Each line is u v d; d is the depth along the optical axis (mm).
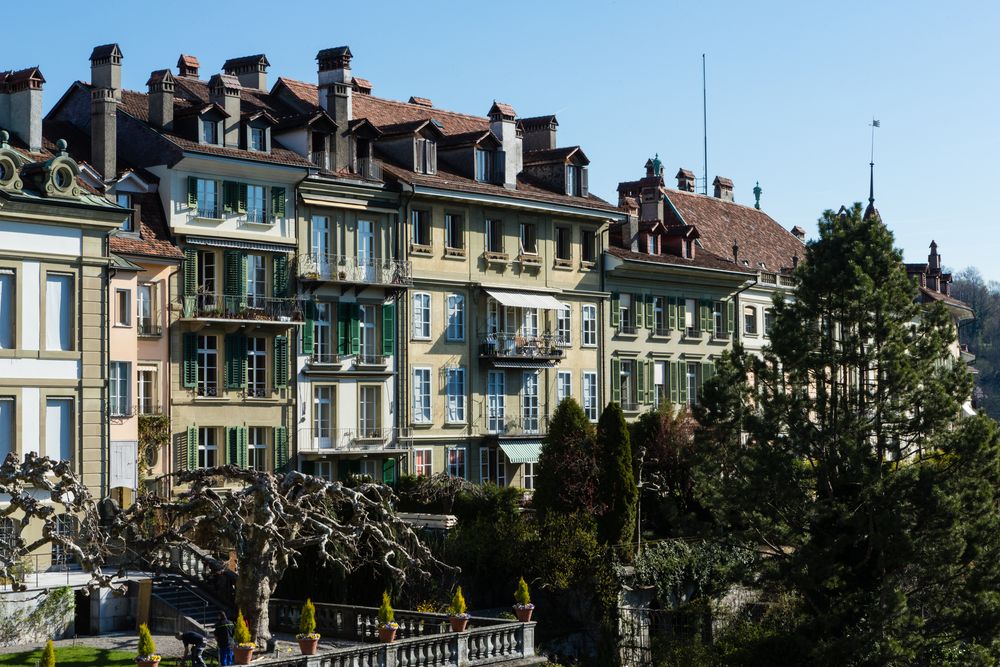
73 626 50938
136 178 63875
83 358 57094
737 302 95562
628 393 87000
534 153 84812
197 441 65250
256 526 48375
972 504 55344
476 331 77812
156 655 43438
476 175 78438
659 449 75062
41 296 56000
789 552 67500
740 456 59531
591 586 62875
